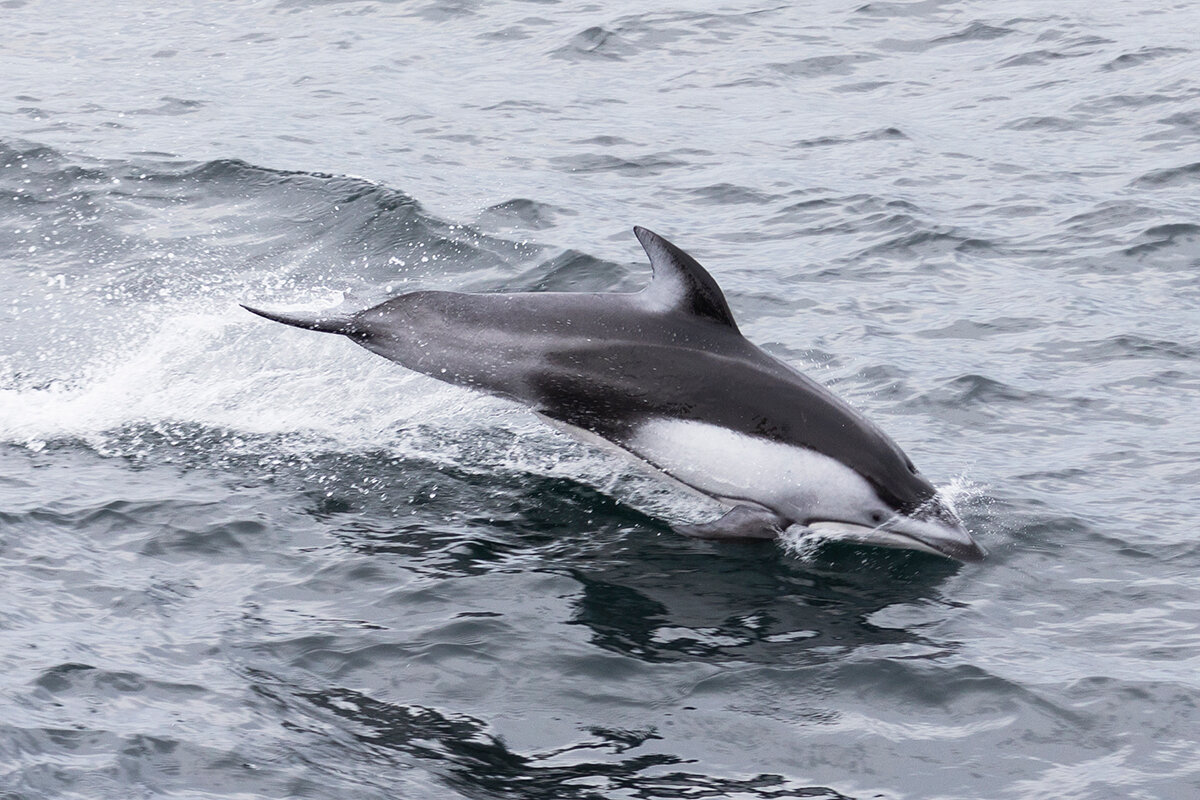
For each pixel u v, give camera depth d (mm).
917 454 36688
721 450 32531
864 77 86562
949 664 26375
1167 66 83562
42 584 28141
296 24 99562
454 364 33469
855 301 49562
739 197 62750
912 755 23625
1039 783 22844
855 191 63094
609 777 22797
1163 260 53656
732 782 22797
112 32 96500
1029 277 52031
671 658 26656
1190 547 31156
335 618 27672
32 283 50188
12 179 60875
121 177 61344
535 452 36625
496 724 24266
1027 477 35219
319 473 34844
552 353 33312
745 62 89812
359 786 22203
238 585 28859
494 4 104000
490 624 27562
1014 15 98938
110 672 24922
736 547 31812
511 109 78062
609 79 86125
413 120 75000
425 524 32344
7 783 21344
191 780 22000
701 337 33500
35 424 37250
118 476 34031
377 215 57156
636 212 60219
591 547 31547
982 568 30562
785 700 25250
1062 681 25734
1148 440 37562
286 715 24094
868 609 28812
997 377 42062
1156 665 26312
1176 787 22625
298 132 71062
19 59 87812
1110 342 45094
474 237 55531
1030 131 73375
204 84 82562
